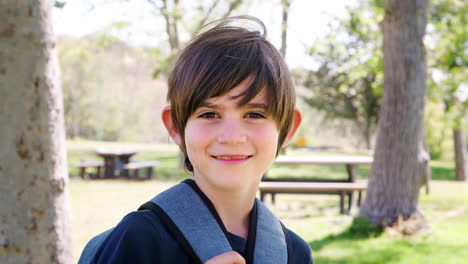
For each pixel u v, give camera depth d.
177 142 1.05
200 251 0.91
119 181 10.98
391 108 5.99
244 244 0.97
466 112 15.17
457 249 5.11
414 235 5.65
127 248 0.88
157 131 40.25
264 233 1.01
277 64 0.98
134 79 39.53
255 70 0.93
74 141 34.25
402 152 5.94
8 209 2.34
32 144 2.38
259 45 0.98
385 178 5.97
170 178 12.02
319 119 39.53
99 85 39.31
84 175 11.44
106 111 41.12
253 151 0.93
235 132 0.90
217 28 1.03
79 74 37.81
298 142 32.28
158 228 0.91
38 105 2.40
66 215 2.52
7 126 2.34
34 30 2.37
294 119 1.13
